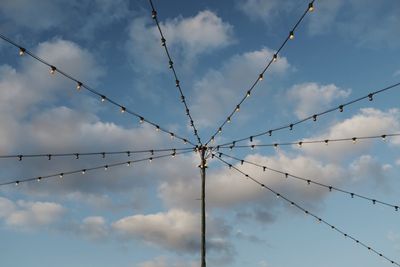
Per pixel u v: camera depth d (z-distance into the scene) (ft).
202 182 57.36
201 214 55.52
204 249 53.67
